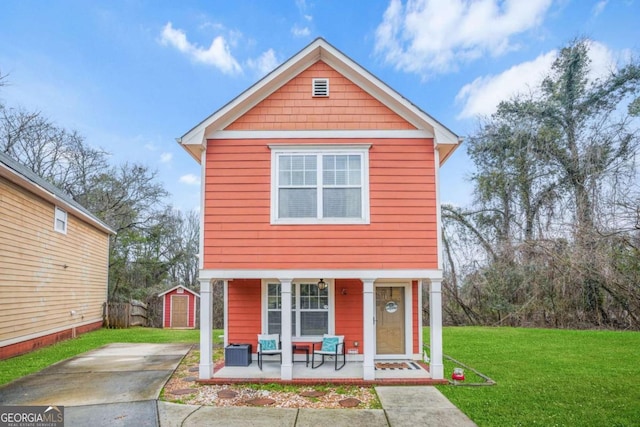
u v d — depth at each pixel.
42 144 22.45
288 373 7.34
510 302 18.44
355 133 8.20
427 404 6.09
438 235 7.88
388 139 8.19
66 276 13.52
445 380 7.27
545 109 19.70
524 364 8.96
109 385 7.08
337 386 7.14
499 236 20.02
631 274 15.61
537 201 19.36
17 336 10.16
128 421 5.29
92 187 24.42
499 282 18.47
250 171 8.06
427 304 20.11
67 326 13.63
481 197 20.64
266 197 7.98
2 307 9.44
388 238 7.86
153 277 28.42
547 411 5.71
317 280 9.28
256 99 8.30
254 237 7.84
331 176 8.09
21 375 7.83
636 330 15.92
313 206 7.96
